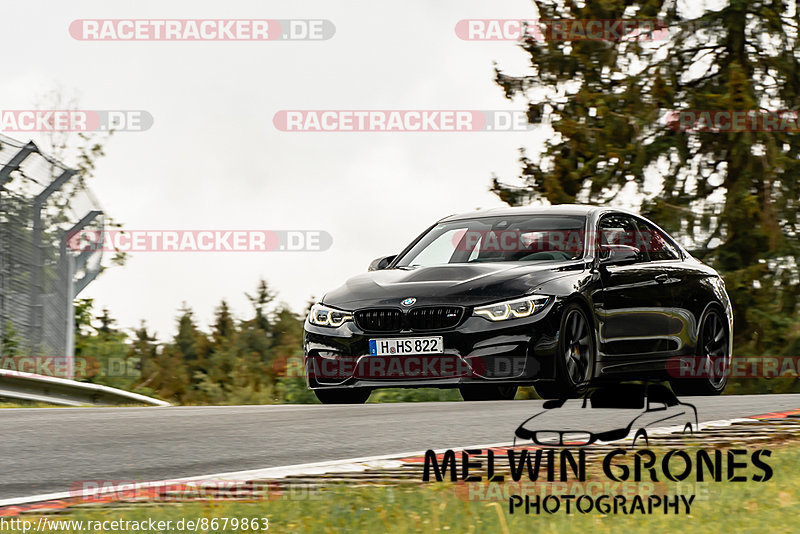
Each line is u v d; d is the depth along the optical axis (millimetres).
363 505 15195
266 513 14719
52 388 46188
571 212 32938
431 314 28641
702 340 34812
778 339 79812
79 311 72250
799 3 84562
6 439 22578
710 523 14039
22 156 48375
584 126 85625
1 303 49156
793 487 16375
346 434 23078
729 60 86000
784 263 81375
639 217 34969
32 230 50875
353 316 29344
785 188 81438
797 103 84188
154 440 22484
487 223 33281
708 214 82062
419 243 33656
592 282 30438
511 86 90688
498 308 28453
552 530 13664
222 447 21516
